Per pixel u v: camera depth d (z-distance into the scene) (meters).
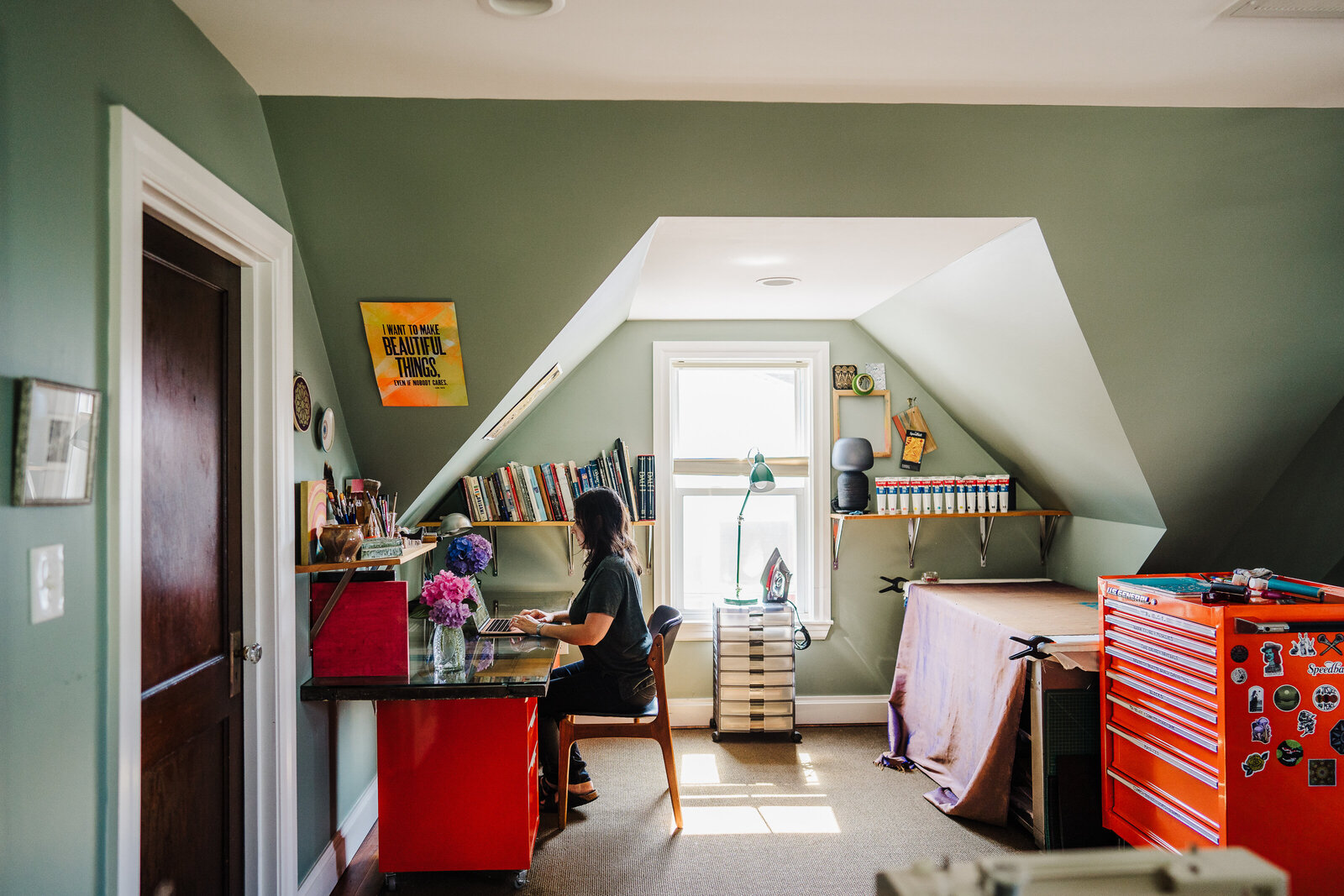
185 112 1.67
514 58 1.86
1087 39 1.80
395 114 2.08
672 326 4.17
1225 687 2.07
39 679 1.18
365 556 2.32
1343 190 2.33
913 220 2.42
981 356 3.32
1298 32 1.77
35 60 1.19
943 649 3.51
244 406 2.10
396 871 2.54
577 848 2.82
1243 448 3.04
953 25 1.73
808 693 4.22
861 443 4.00
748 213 2.36
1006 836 2.89
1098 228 2.41
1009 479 4.09
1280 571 3.42
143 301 1.61
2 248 1.11
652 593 4.15
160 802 1.67
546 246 2.40
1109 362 2.75
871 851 2.79
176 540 1.76
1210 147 2.22
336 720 2.66
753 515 4.29
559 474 3.84
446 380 2.69
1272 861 2.07
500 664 2.57
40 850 1.18
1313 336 2.69
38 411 1.16
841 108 2.10
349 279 2.43
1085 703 2.72
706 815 3.09
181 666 1.77
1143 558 3.46
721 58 1.87
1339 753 2.08
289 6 1.64
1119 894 0.68
